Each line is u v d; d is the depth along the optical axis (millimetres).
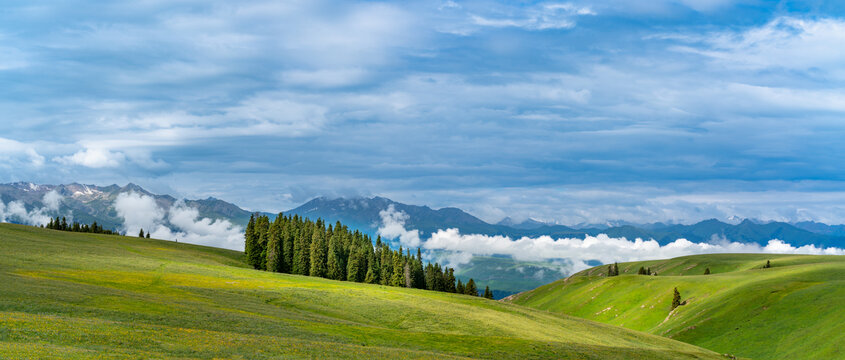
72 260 111875
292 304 84312
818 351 118375
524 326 91500
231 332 53656
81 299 59375
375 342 60656
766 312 150625
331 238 196625
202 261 168875
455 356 57094
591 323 118375
